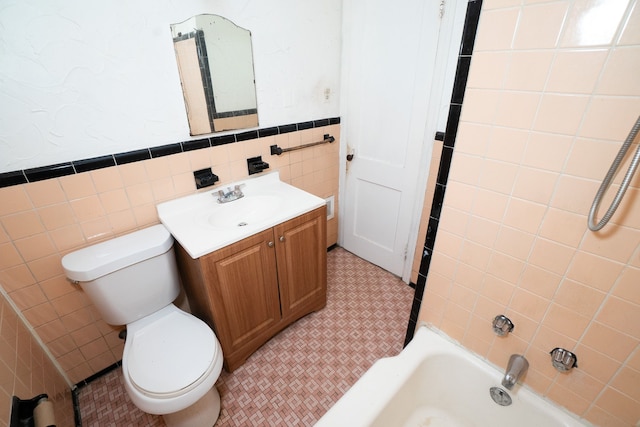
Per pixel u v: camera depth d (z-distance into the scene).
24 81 1.01
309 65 1.81
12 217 1.10
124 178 1.31
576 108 0.76
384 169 2.03
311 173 2.13
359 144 2.13
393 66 1.74
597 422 1.00
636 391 0.88
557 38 0.74
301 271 1.68
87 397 1.44
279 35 1.61
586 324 0.92
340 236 2.63
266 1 1.49
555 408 1.07
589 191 0.80
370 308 2.00
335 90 2.04
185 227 1.36
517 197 0.93
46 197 1.15
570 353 0.97
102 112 1.19
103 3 1.08
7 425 0.83
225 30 1.40
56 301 1.29
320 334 1.80
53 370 1.33
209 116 1.49
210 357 1.17
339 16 1.84
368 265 2.44
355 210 2.39
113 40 1.13
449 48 1.48
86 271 1.14
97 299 1.22
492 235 1.03
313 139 2.04
